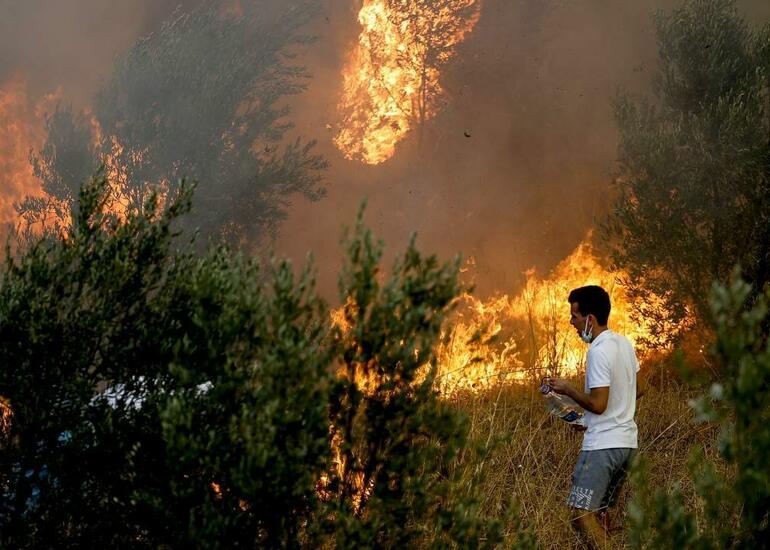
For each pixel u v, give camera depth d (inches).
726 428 233.1
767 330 562.9
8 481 291.6
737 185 640.4
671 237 658.2
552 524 404.2
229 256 299.4
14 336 288.8
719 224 641.6
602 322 420.8
